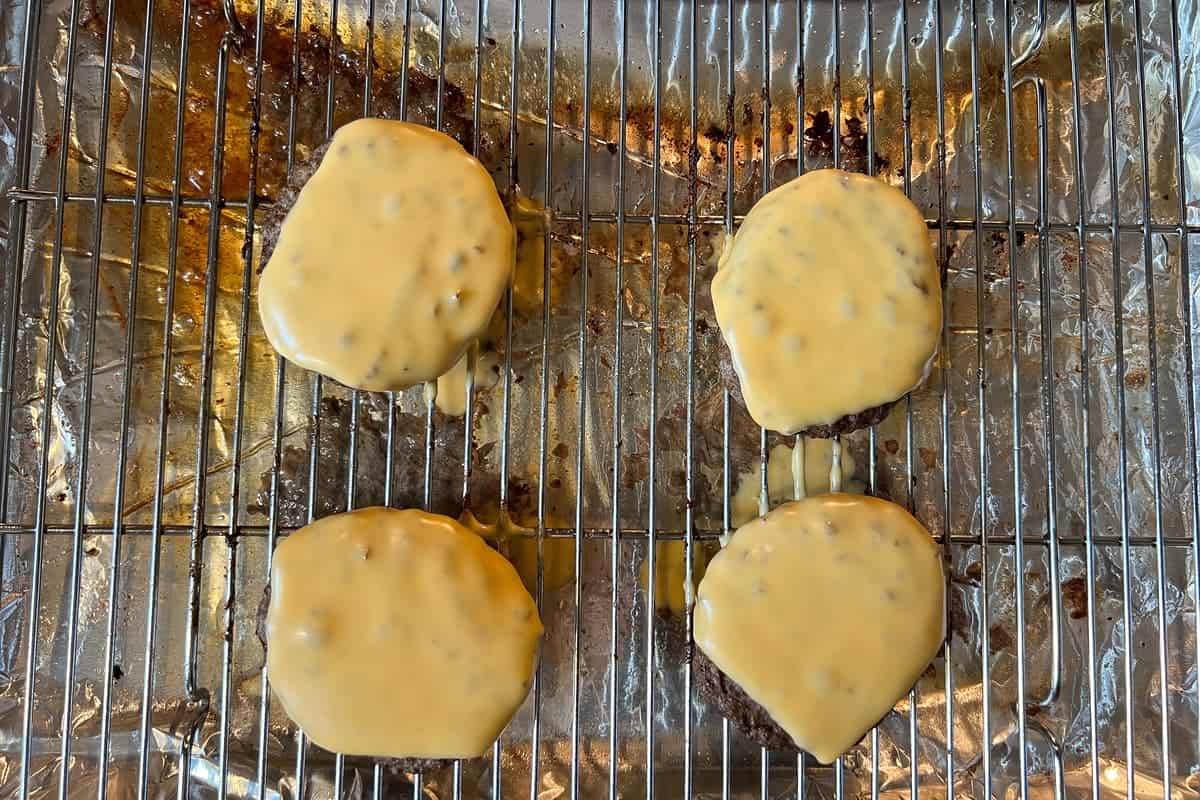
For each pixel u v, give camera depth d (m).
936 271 0.48
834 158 0.51
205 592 0.52
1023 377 0.53
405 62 0.50
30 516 0.51
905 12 0.50
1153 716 0.52
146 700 0.47
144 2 0.53
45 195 0.50
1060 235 0.54
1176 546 0.51
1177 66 0.51
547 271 0.50
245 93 0.53
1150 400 0.53
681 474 0.53
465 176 0.48
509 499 0.52
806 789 0.51
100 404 0.52
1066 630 0.52
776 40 0.54
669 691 0.52
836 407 0.47
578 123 0.54
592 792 0.51
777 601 0.47
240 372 0.49
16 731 0.50
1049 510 0.49
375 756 0.47
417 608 0.47
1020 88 0.54
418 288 0.47
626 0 0.50
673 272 0.54
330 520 0.48
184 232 0.53
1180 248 0.52
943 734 0.52
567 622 0.52
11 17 0.51
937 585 0.47
